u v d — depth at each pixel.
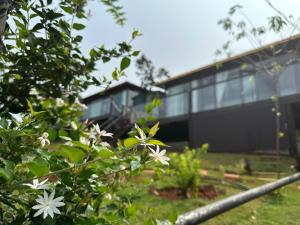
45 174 1.01
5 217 1.10
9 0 1.36
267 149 12.34
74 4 1.99
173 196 5.50
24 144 1.17
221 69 15.27
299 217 4.14
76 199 1.21
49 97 2.35
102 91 2.36
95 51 2.10
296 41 8.51
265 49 9.27
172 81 17.58
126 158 1.19
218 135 14.24
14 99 1.96
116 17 2.69
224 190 6.36
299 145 12.43
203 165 9.98
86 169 1.16
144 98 18.81
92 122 1.77
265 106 12.32
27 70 1.88
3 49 1.78
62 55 1.91
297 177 4.54
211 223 3.75
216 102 14.45
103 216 1.44
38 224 0.98
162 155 1.21
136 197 1.85
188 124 16.44
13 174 0.95
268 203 4.88
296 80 11.56
